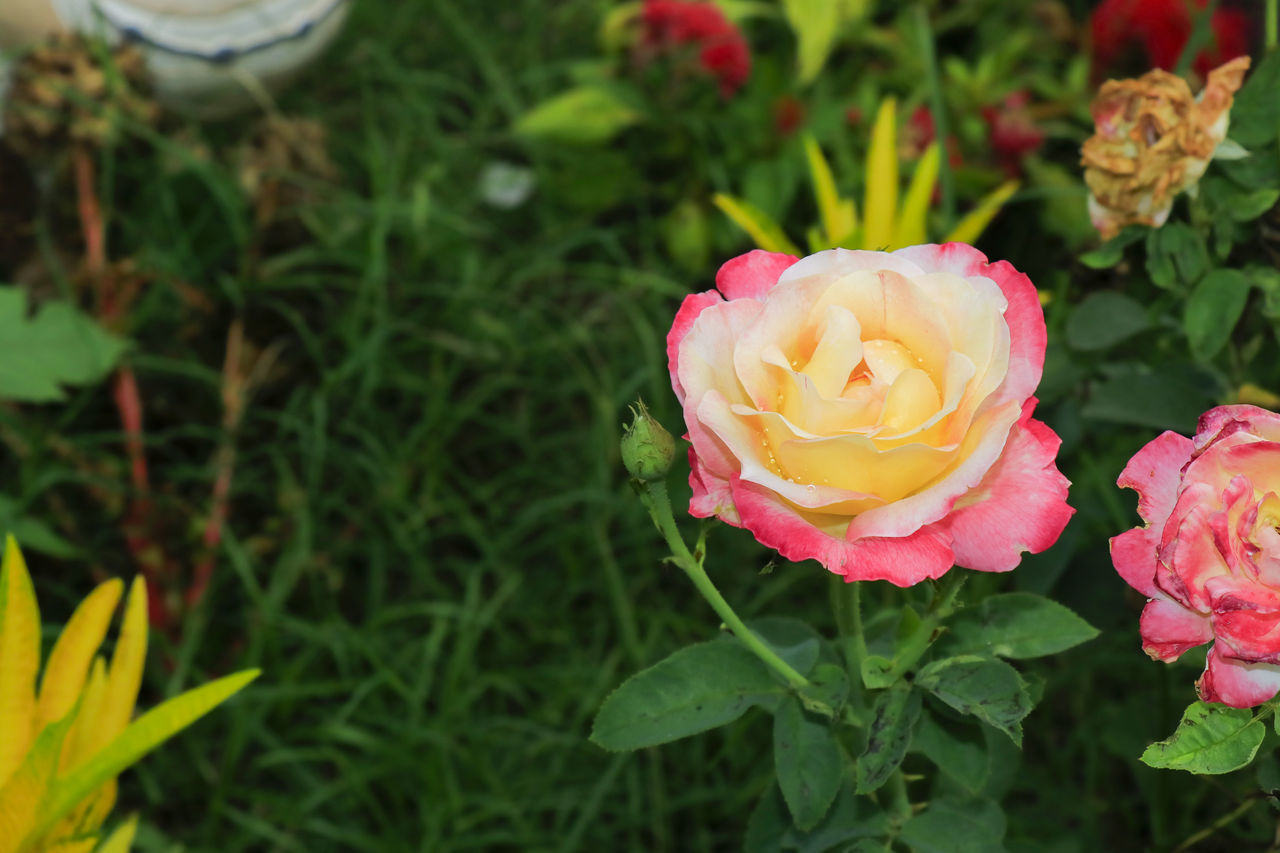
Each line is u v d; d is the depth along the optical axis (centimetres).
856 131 147
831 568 62
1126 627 98
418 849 102
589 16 177
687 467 122
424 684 105
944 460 61
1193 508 62
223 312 133
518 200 158
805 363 63
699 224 146
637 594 119
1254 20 125
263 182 129
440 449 127
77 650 71
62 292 118
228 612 118
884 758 67
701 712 70
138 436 116
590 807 97
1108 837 99
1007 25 166
